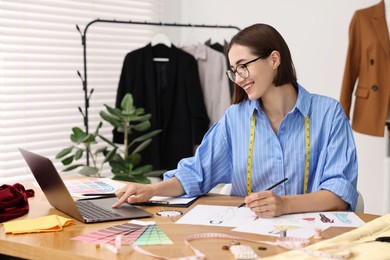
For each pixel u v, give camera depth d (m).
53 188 1.93
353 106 3.95
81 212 1.94
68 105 3.91
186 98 4.07
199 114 4.06
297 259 1.43
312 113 2.18
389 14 3.64
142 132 3.99
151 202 2.09
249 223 1.80
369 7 3.68
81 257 1.51
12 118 3.60
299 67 4.11
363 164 3.95
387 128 3.70
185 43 4.52
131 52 3.99
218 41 4.39
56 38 3.82
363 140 3.93
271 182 2.21
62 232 1.74
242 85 2.10
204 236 1.65
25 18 3.64
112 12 4.15
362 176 3.96
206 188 2.26
